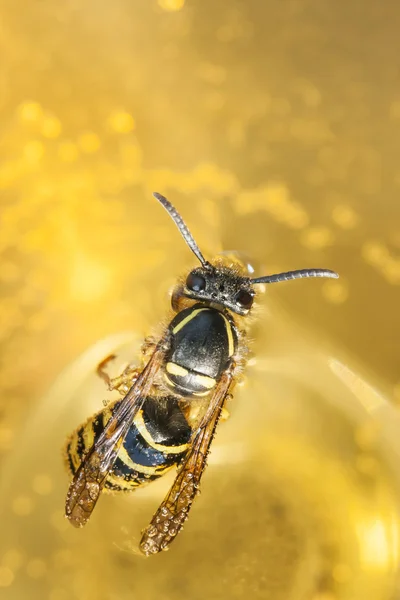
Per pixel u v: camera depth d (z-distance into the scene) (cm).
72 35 11
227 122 11
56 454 10
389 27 11
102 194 11
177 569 10
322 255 10
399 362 10
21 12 11
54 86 11
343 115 11
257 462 10
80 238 11
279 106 11
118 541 9
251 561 10
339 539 10
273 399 10
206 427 9
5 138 11
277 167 10
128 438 9
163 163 11
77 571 10
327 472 10
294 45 11
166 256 10
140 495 10
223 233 10
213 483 10
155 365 9
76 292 10
